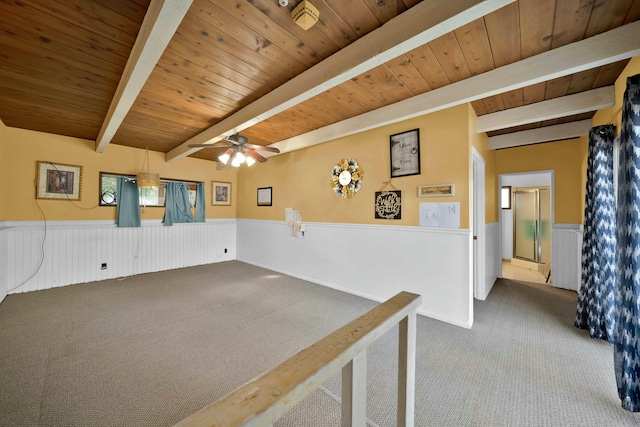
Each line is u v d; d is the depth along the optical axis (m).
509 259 6.25
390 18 1.61
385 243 3.35
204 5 1.49
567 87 2.48
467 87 2.35
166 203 5.13
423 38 1.53
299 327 2.66
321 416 1.53
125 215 4.60
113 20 1.65
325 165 4.08
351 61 1.84
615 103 2.39
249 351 2.21
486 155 3.89
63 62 2.10
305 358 0.67
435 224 2.92
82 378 1.83
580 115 3.25
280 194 4.94
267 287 4.00
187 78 2.33
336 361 0.68
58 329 2.56
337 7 1.51
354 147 3.68
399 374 1.12
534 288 4.09
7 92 2.61
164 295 3.61
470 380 1.84
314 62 2.09
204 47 1.89
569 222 4.02
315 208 4.25
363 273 3.58
